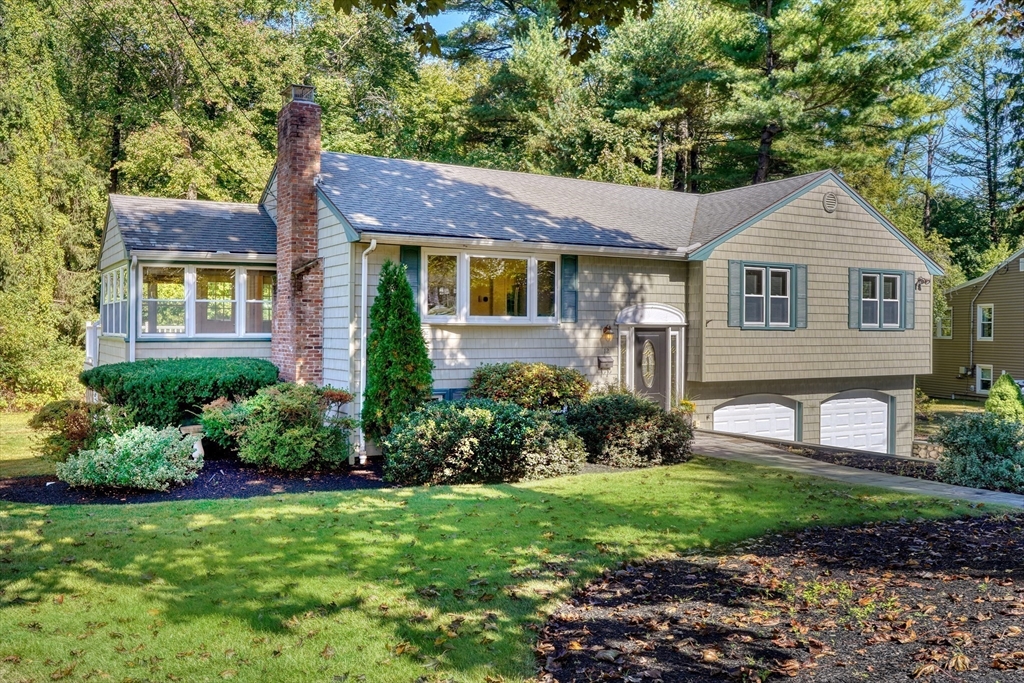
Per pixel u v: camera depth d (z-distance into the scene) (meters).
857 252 18.00
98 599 5.73
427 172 16.58
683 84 29.75
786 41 26.77
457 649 4.90
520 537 7.47
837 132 27.28
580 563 6.69
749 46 28.52
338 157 15.92
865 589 6.04
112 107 25.02
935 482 10.55
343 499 9.26
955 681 4.26
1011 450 10.24
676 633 5.18
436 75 35.12
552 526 7.91
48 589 5.92
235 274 15.88
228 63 25.64
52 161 22.61
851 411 18.73
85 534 7.43
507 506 8.82
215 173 26.00
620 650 4.89
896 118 27.75
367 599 5.75
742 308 16.42
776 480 10.54
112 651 4.87
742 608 5.68
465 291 13.65
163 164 24.72
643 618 5.46
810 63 25.94
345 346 13.08
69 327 24.45
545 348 14.72
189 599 5.73
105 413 11.37
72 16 22.39
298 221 14.17
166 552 6.86
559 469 11.02
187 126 25.28
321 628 5.23
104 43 23.80
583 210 16.91
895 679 4.35
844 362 17.84
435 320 13.44
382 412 12.25
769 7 28.08
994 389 21.03
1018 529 7.91
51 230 21.81
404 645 4.94
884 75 25.55
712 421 16.70
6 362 21.12
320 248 14.23
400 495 9.53
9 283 20.84
